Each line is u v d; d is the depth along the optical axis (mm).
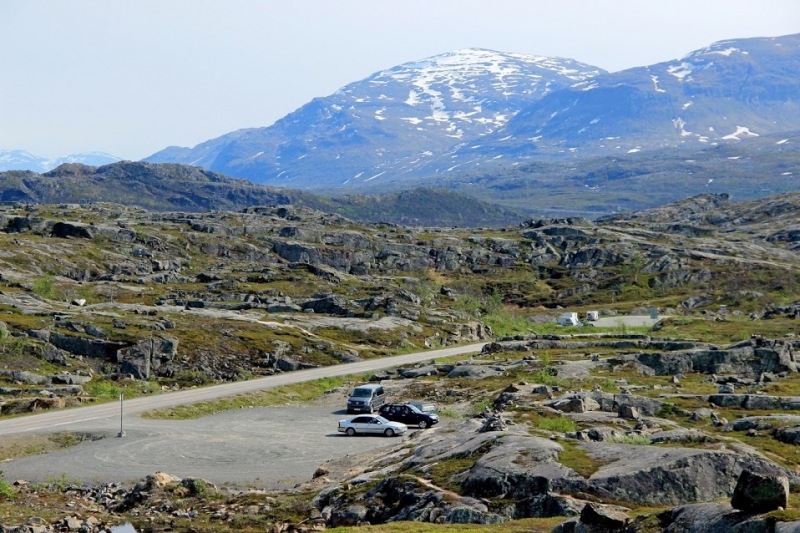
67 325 127875
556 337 150250
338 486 51469
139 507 51938
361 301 194000
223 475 60688
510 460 45344
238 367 128750
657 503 40500
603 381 94125
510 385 90000
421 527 38312
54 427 78312
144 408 91438
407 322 176875
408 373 118625
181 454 68312
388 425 76062
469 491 43906
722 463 42719
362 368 131625
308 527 44656
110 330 127500
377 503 46438
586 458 45312
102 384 106688
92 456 67625
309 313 178750
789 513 26984
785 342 106500
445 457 51531
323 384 117000
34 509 51094
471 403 90500
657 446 50406
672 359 103688
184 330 137500
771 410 71688
